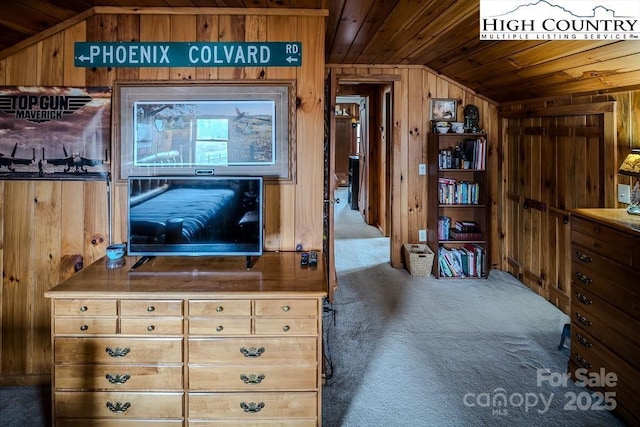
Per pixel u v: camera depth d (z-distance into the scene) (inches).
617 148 105.1
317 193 93.0
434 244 172.2
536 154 150.3
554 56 103.2
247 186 83.1
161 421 71.3
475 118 173.0
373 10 100.1
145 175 91.4
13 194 93.0
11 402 87.6
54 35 90.9
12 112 91.4
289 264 84.6
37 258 93.7
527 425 78.8
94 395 70.9
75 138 91.7
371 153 281.4
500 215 178.7
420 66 174.7
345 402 85.9
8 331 94.3
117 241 93.3
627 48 84.7
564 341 108.0
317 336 70.2
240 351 70.3
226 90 91.0
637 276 73.5
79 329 70.1
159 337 70.1
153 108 91.0
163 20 90.7
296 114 91.7
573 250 95.1
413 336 116.6
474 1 92.0
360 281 166.9
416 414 82.1
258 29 90.9
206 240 83.4
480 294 151.2
